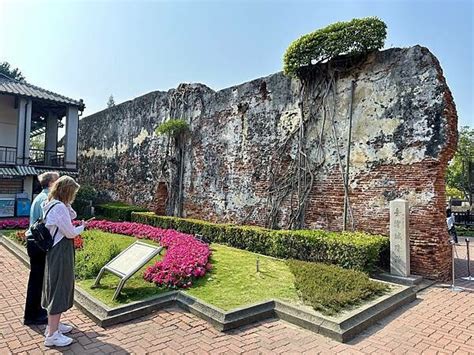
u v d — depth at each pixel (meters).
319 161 9.78
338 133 9.41
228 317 4.78
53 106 18.41
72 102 17.72
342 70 9.43
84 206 17.89
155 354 4.02
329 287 5.80
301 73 10.25
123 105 20.02
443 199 7.85
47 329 4.23
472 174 26.09
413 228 7.79
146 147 17.62
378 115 8.62
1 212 15.62
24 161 16.42
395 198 8.16
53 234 4.22
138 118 18.56
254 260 8.00
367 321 4.89
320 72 9.92
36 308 4.79
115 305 5.09
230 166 12.72
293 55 9.99
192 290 5.78
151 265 6.86
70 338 4.27
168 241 9.25
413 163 7.91
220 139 13.30
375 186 8.54
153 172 16.89
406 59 8.24
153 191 16.77
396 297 5.83
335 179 9.38
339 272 6.66
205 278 6.43
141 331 4.61
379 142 8.54
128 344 4.26
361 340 4.50
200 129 14.33
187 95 15.20
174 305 5.49
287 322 5.01
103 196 20.86
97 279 5.91
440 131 7.56
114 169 20.14
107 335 4.49
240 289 5.86
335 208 9.31
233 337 4.49
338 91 9.51
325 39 9.32
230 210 12.54
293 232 8.68
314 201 9.80
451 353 4.18
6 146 18.03
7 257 8.81
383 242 7.71
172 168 15.44
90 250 7.93
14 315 5.11
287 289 5.88
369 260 7.23
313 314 4.85
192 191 14.37
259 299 5.40
